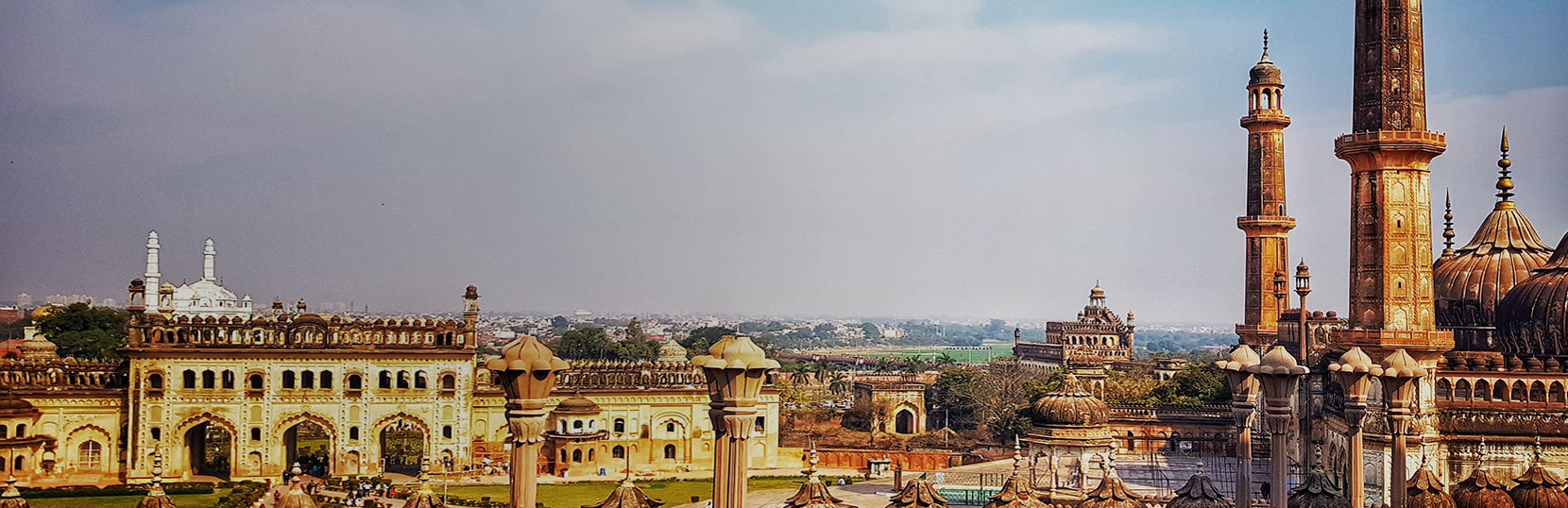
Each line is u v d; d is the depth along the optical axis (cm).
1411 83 8588
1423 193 8556
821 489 5944
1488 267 10362
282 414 11981
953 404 18575
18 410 11312
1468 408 8612
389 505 10325
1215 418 12056
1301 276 10544
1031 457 8425
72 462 11644
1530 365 8912
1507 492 6650
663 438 12900
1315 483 6100
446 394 12350
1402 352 5403
